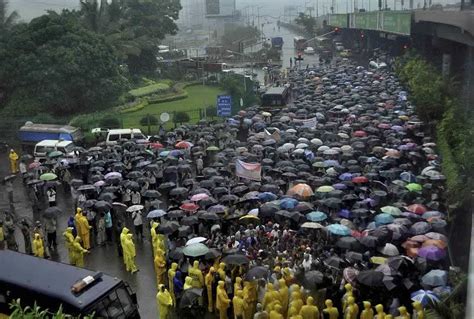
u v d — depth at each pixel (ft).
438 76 175.94
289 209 86.63
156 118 185.26
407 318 55.62
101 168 112.88
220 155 120.67
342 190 95.91
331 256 69.56
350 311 57.98
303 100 186.91
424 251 69.82
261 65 351.25
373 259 68.39
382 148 118.42
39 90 195.93
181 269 70.79
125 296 57.62
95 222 90.58
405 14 209.36
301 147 122.42
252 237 78.18
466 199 81.20
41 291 55.52
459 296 55.62
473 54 158.92
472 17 132.87
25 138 153.69
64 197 113.80
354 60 329.72
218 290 63.46
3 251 63.57
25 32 205.16
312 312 57.00
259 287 67.82
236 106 197.47
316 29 493.36
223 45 470.80
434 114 148.87
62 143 137.08
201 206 89.51
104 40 217.97
